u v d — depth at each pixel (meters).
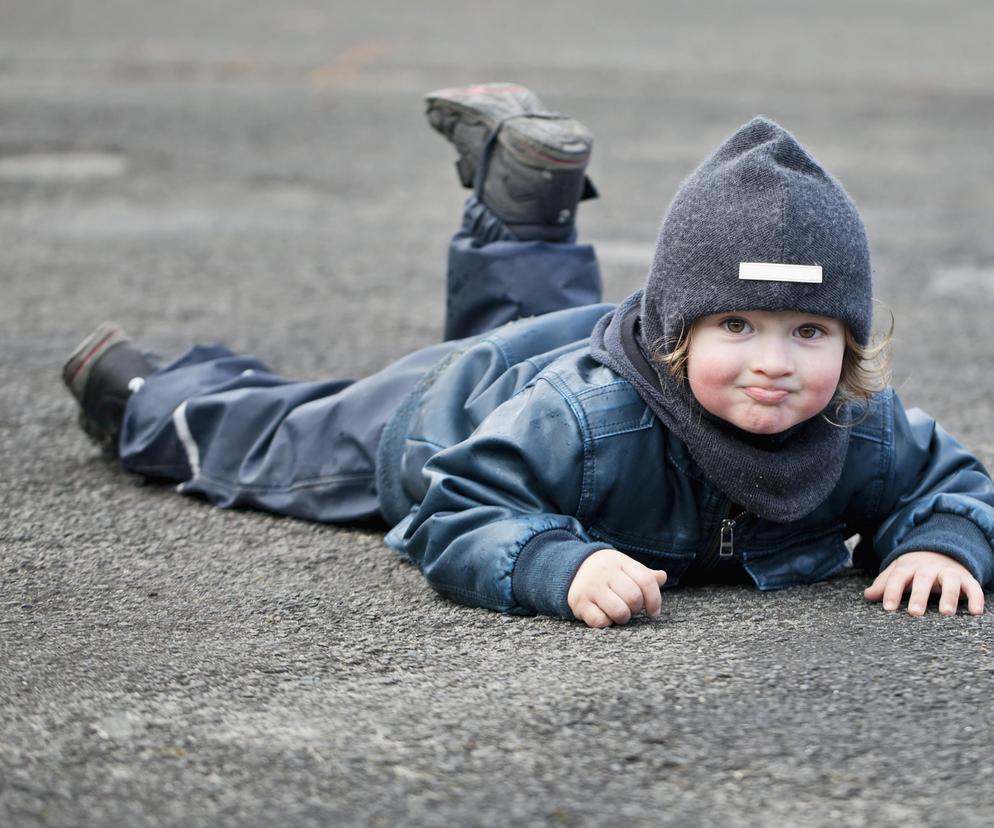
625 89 19.44
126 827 3.17
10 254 11.02
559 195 6.24
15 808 3.24
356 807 3.26
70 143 15.33
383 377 5.43
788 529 4.73
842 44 25.61
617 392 4.50
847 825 3.20
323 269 10.77
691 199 4.36
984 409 7.46
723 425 4.41
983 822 3.21
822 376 4.25
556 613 4.38
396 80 20.17
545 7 31.97
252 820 3.20
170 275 10.48
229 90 19.14
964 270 11.01
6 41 23.73
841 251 4.23
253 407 5.67
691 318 4.29
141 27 26.31
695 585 4.80
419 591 4.71
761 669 3.98
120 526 5.42
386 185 13.98
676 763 3.45
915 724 3.65
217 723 3.67
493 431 4.56
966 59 23.75
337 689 3.89
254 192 13.52
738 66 22.09
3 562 4.98
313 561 5.04
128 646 4.21
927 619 4.41
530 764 3.45
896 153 15.73
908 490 4.83
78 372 6.07
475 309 6.25
